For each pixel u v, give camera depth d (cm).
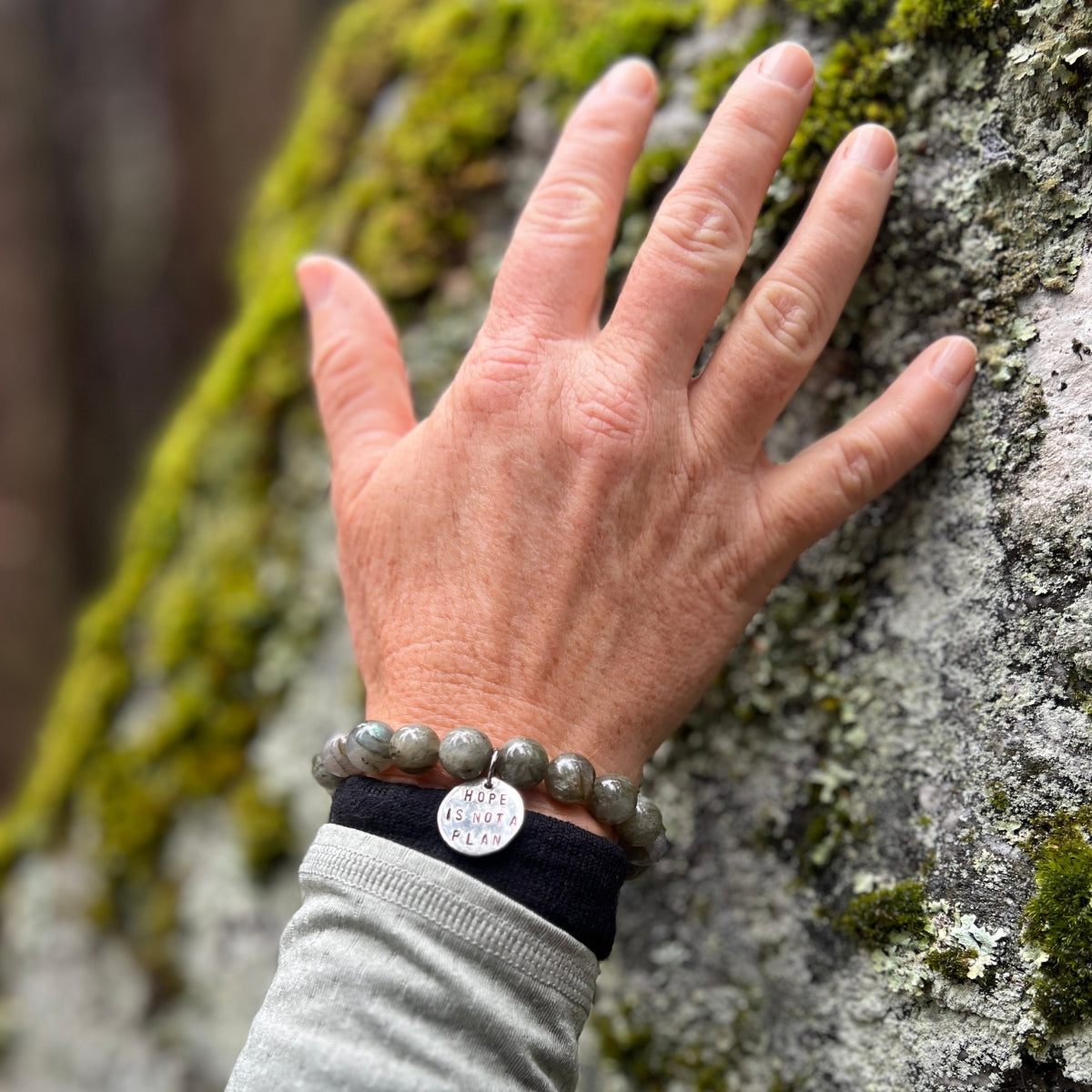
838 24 42
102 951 60
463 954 32
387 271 53
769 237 41
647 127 38
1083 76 36
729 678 42
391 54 57
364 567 38
